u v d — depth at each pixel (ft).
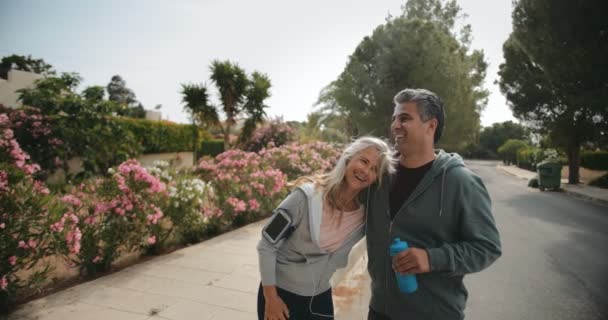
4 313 11.02
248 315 11.30
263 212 27.94
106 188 15.66
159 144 51.65
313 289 6.45
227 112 47.47
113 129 32.30
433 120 5.68
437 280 5.22
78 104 29.25
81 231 14.03
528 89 60.59
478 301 14.02
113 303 11.92
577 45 46.44
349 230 6.43
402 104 5.81
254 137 58.70
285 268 6.44
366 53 96.68
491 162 188.85
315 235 6.15
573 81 49.37
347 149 6.24
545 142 72.28
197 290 13.20
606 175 57.67
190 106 45.96
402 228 5.46
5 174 12.05
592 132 55.62
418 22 87.97
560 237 24.71
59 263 15.57
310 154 37.96
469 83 95.86
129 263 16.19
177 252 18.06
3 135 16.94
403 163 5.94
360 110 92.84
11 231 11.32
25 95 28.68
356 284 14.56
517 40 55.83
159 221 17.21
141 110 92.73
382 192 5.87
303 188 6.29
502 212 35.19
